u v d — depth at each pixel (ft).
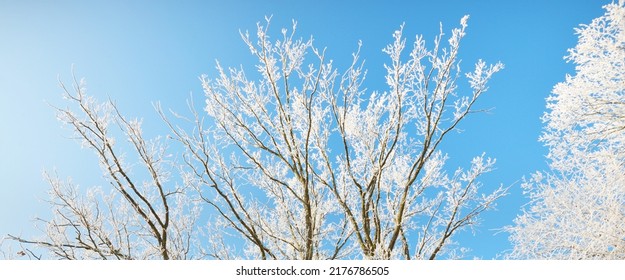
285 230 25.63
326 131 24.47
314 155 25.82
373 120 24.59
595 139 23.58
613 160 23.57
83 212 20.76
